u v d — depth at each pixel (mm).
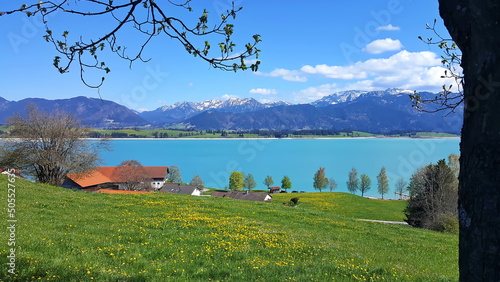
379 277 11047
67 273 8734
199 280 9398
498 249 2557
